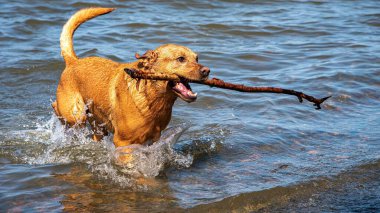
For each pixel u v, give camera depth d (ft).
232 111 36.01
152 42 48.88
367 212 24.39
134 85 26.96
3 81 39.52
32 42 47.73
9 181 25.90
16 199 24.20
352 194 25.98
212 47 48.37
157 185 26.14
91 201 24.30
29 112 35.24
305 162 29.04
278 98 38.32
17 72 41.04
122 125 27.71
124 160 27.89
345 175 27.55
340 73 42.80
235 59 45.60
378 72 43.47
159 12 57.77
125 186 25.93
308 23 57.06
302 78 41.91
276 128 33.45
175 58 26.04
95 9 32.27
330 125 34.27
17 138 31.35
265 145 31.09
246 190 25.58
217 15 57.93
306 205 24.88
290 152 30.40
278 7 63.05
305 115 35.76
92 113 30.19
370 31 55.31
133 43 48.34
